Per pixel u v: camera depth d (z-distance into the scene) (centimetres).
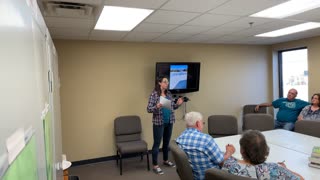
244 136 175
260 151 167
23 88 53
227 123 392
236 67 561
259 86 584
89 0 231
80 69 438
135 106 476
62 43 427
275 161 228
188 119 249
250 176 166
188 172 224
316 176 192
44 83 93
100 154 455
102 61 452
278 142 295
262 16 313
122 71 466
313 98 419
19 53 51
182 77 484
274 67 587
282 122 464
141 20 312
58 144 180
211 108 539
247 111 545
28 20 63
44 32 105
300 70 543
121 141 440
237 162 182
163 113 393
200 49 527
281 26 376
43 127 83
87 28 347
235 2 249
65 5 245
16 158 45
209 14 291
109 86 457
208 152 228
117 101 463
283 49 562
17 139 46
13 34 47
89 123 446
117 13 278
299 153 251
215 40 490
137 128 449
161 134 395
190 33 406
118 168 421
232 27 369
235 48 559
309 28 404
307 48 504
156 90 395
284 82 586
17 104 47
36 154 66
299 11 297
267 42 547
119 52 463
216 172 158
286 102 465
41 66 87
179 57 509
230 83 556
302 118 425
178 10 271
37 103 71
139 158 471
